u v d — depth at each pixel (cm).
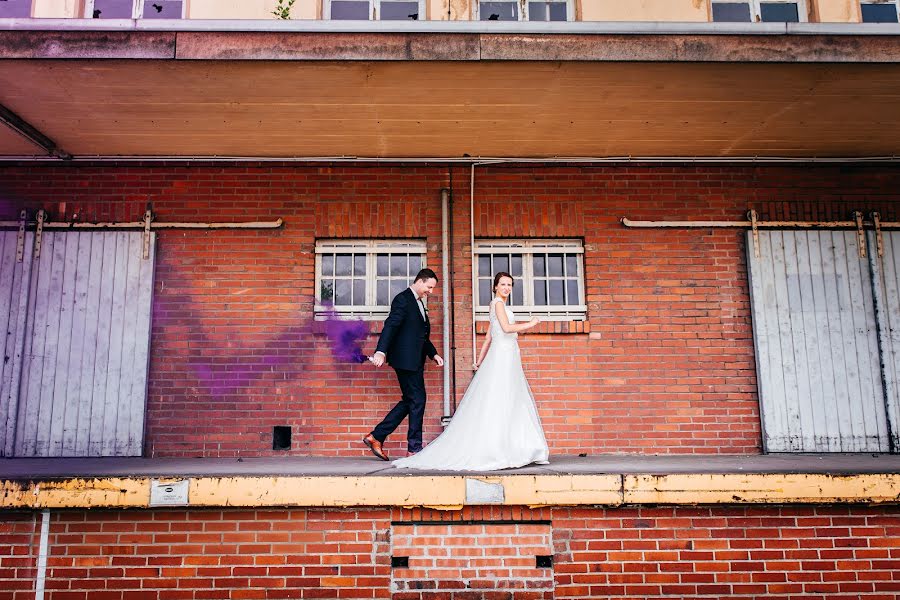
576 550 500
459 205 696
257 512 500
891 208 704
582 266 698
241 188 692
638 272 688
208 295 675
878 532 501
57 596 486
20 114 584
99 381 655
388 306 688
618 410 663
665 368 672
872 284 690
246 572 493
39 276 670
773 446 660
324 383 662
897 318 684
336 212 692
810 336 679
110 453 644
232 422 654
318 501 485
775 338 677
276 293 677
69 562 489
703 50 492
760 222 695
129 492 481
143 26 477
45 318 664
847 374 674
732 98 561
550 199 700
